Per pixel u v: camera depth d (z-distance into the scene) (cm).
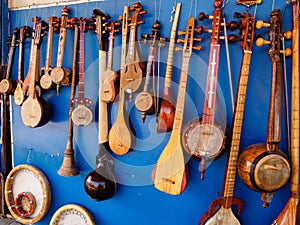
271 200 122
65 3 167
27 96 172
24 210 185
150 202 153
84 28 155
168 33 142
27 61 179
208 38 135
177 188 135
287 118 123
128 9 146
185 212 145
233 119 123
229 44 131
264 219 132
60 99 170
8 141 189
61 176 174
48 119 171
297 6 116
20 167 183
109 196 155
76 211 170
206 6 135
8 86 174
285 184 118
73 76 160
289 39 120
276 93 116
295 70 117
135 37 142
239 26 123
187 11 138
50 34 164
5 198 188
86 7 161
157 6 144
